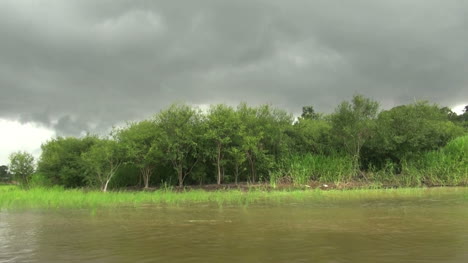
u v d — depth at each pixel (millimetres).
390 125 32688
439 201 15805
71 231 9461
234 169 33281
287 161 31766
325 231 8828
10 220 11836
